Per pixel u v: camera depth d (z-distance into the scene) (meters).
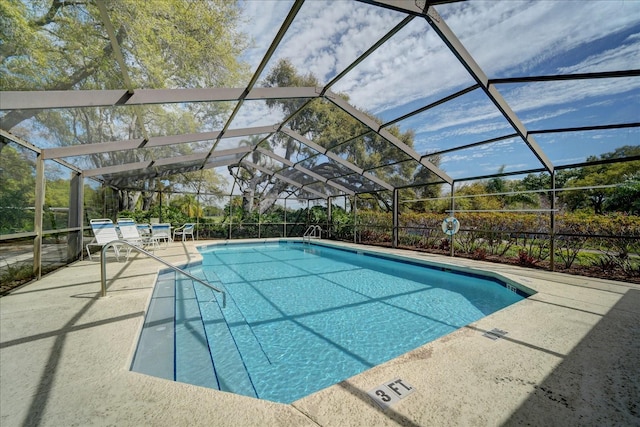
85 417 1.62
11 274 4.19
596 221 6.13
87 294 3.98
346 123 7.24
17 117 3.88
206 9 3.89
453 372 2.14
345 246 11.20
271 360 3.34
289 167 11.16
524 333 2.88
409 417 1.65
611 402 1.80
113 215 10.83
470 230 7.84
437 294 5.88
